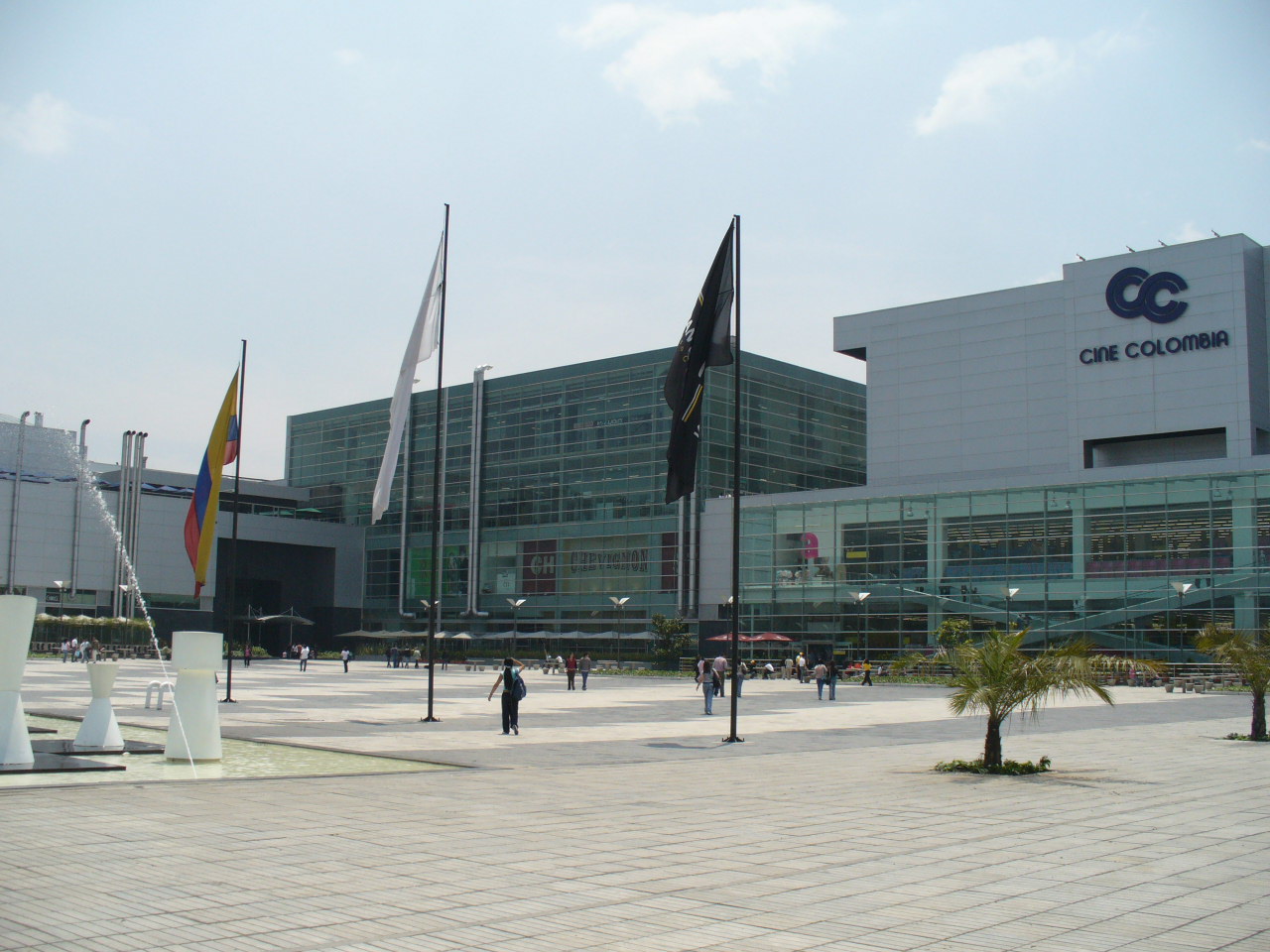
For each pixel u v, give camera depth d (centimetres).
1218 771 1966
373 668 8356
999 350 8381
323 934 782
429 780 1692
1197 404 7312
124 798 1415
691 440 2708
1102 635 6888
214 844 1111
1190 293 7406
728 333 2711
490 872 1005
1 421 9419
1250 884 997
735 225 2734
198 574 3747
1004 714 1955
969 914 872
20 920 806
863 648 7938
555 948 757
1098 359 7731
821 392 10425
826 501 8281
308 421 12606
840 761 2147
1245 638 2680
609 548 9725
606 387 9956
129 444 10006
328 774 1742
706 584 9075
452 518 10950
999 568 7394
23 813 1284
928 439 8631
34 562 9456
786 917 855
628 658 9350
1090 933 816
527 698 4500
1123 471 6962
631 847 1148
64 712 2973
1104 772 1947
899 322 8875
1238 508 6525
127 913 830
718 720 3362
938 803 1514
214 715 1927
